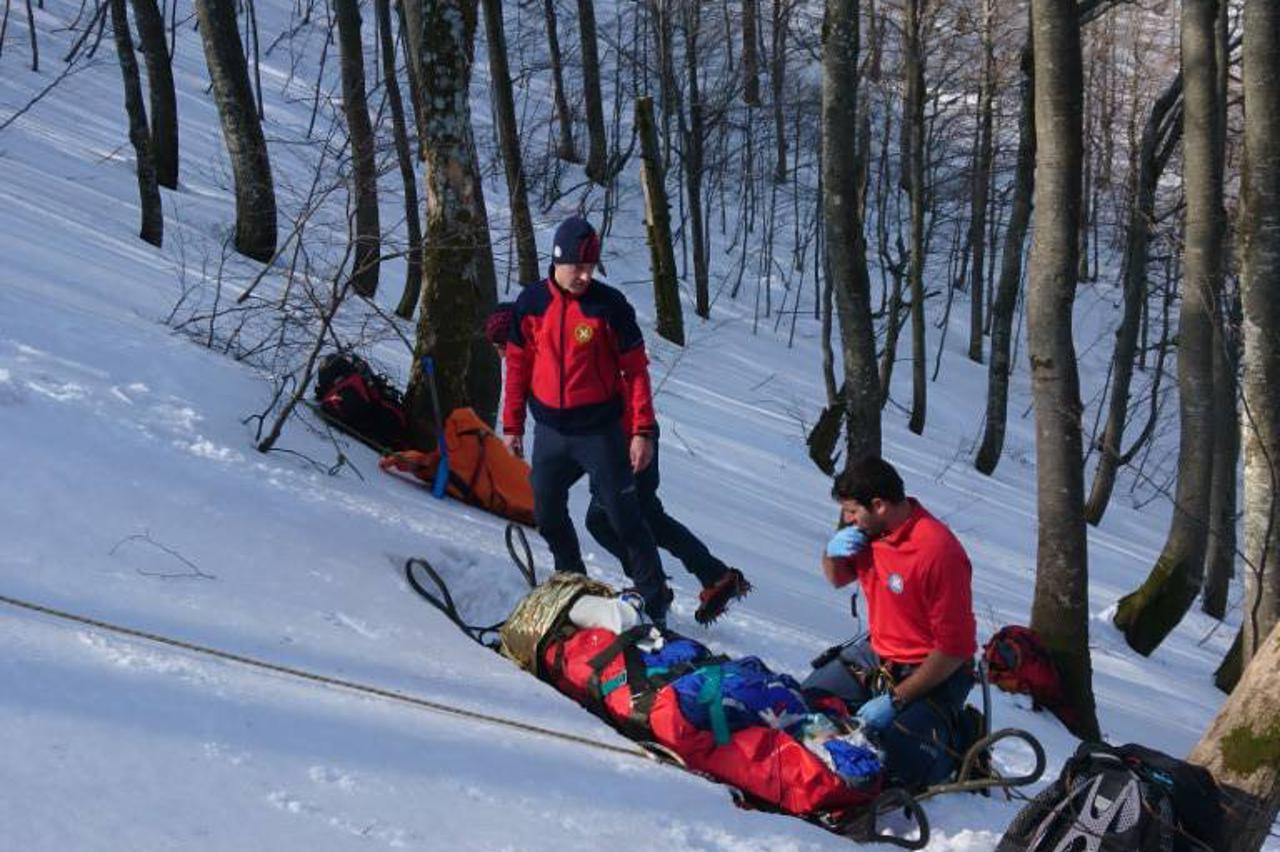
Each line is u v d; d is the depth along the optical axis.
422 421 7.55
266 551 5.14
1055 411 7.73
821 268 29.80
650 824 3.82
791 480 14.97
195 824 3.11
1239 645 11.40
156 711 3.59
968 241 32.38
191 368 7.03
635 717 4.48
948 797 4.67
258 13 28.58
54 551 4.47
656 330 22.09
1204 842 4.00
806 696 4.91
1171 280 25.44
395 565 5.58
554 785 3.89
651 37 32.53
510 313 5.75
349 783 3.53
